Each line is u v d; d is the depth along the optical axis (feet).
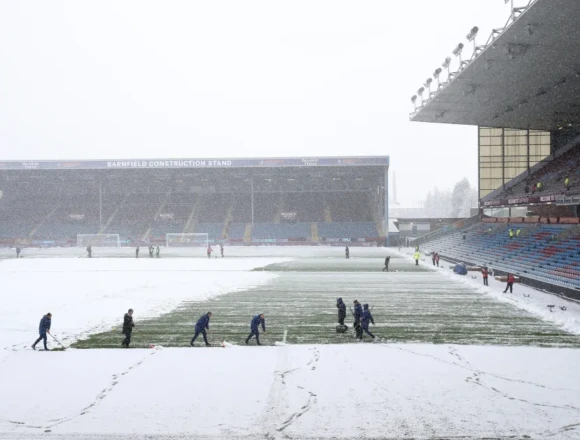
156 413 35.09
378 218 283.79
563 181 156.46
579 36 91.20
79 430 32.42
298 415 34.55
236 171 277.85
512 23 85.97
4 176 285.43
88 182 306.55
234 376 43.21
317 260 169.99
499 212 237.04
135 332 61.46
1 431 32.27
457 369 44.73
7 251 231.50
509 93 132.26
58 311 75.72
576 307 75.31
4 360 48.78
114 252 220.23
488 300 84.23
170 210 298.15
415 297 87.61
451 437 31.04
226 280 113.29
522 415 34.27
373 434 31.53
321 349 52.47
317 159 249.34
